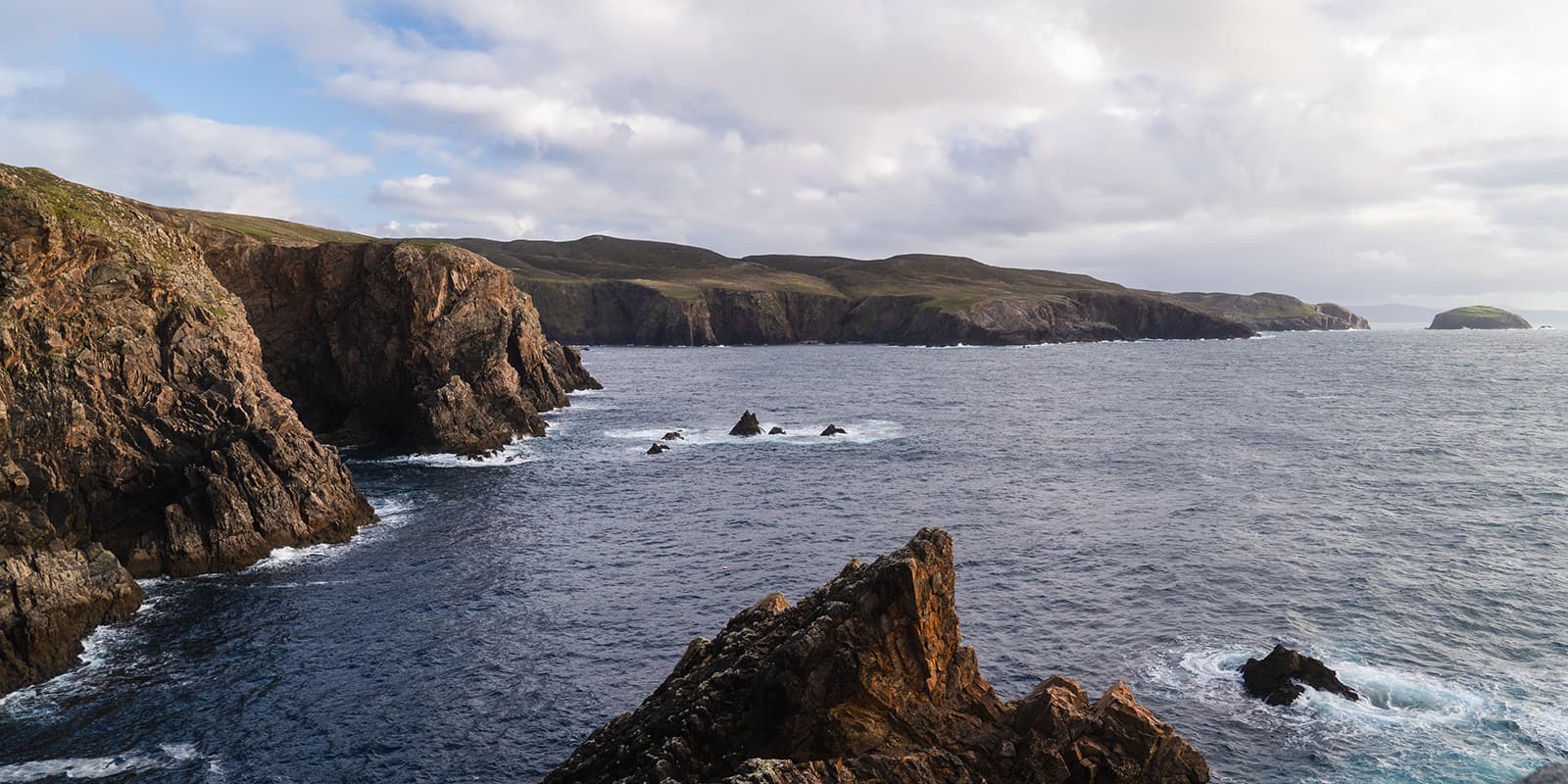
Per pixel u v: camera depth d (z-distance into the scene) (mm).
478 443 97250
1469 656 40906
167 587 53344
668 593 52250
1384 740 34094
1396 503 68062
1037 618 46656
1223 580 51406
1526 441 95125
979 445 100125
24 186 60469
